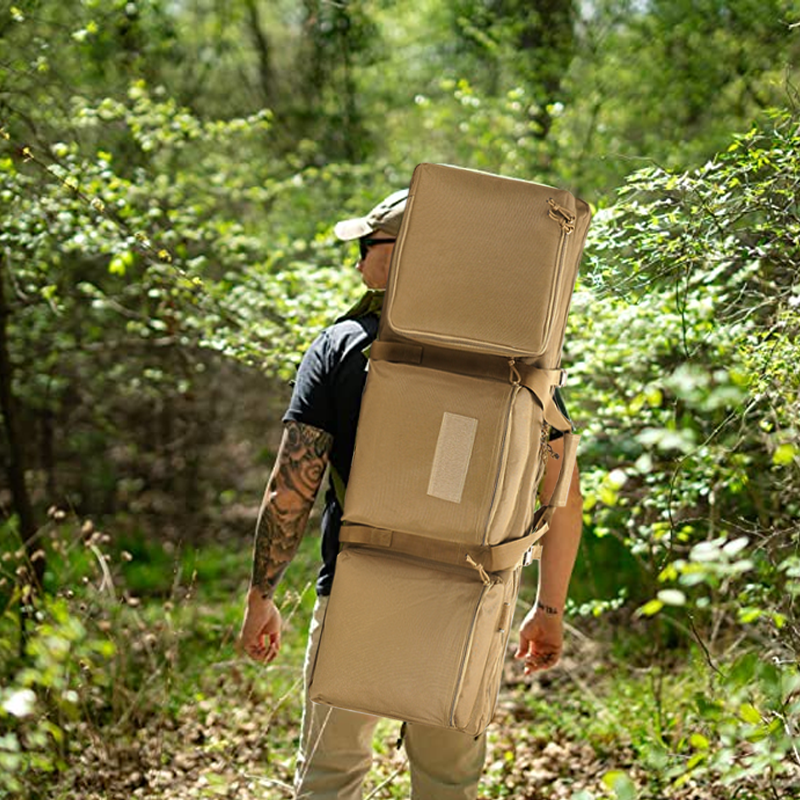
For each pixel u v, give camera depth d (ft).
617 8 34.78
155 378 31.99
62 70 26.40
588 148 30.53
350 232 11.26
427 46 44.11
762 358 12.17
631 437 18.72
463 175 9.68
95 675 17.47
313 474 10.62
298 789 11.12
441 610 9.62
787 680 8.69
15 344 30.48
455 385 9.62
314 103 44.73
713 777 15.08
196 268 22.71
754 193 13.24
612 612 24.21
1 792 13.44
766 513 16.17
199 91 42.29
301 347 20.63
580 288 15.90
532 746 18.37
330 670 9.77
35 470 36.65
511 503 9.69
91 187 20.02
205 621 25.59
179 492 39.37
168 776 16.56
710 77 29.25
